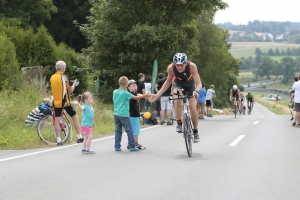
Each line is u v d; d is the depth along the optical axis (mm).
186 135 10117
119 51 32281
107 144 12734
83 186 7285
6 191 6996
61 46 29422
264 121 23500
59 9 51094
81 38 54000
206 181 7621
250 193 6793
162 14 32844
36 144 12562
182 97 10258
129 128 11250
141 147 11641
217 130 17125
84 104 10938
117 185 7344
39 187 7242
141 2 32156
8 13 41156
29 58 25641
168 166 9031
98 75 34281
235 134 15367
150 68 31719
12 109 16312
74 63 30781
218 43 58156
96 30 31203
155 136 14922
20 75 20672
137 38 30156
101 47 31938
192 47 32281
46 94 20266
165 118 23172
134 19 32438
